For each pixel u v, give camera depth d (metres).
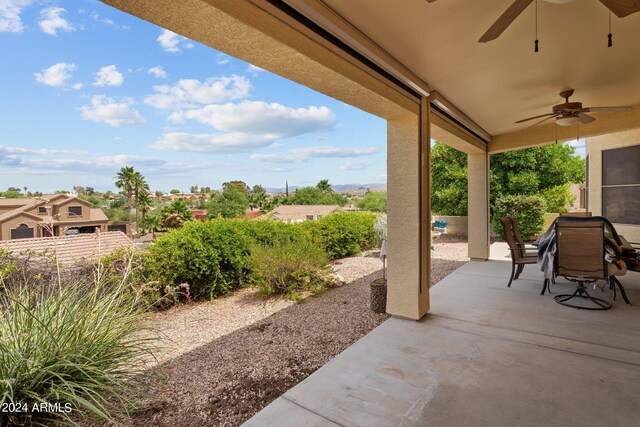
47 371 1.78
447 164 11.66
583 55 3.15
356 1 2.24
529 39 2.82
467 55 3.11
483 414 2.02
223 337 3.42
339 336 3.34
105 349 2.11
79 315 2.15
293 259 4.87
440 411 2.06
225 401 2.26
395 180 3.80
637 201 6.13
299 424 1.98
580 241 3.87
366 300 4.55
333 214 8.50
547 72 3.55
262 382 2.50
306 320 3.85
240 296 5.05
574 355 2.73
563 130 5.95
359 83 2.82
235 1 1.81
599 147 6.92
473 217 7.14
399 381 2.41
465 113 5.12
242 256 5.30
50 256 3.93
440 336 3.20
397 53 3.05
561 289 4.73
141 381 2.27
